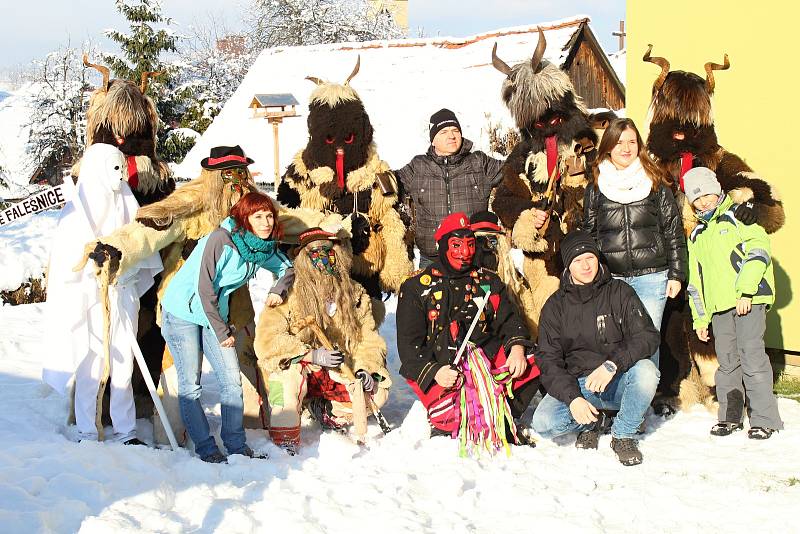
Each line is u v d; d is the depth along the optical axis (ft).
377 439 16.97
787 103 21.42
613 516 13.35
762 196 17.28
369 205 18.63
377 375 17.22
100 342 16.81
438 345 17.06
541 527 12.76
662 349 18.63
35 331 28.30
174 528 12.30
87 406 16.69
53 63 104.83
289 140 66.03
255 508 13.15
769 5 21.49
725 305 17.08
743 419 18.20
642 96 24.03
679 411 18.74
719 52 22.48
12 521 12.09
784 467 15.16
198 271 15.49
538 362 16.58
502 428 16.19
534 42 66.74
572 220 18.61
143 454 15.10
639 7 23.88
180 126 95.96
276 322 16.72
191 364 15.85
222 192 16.79
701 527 12.85
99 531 11.94
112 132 17.67
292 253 17.39
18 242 38.75
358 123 18.21
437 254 19.02
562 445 17.02
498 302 17.38
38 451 15.12
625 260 17.49
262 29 126.62
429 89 65.82
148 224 16.16
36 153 96.02
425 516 13.19
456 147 19.25
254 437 17.12
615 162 17.58
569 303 16.61
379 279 18.95
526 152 18.70
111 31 91.97
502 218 18.83
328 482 14.55
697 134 18.21
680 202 18.43
